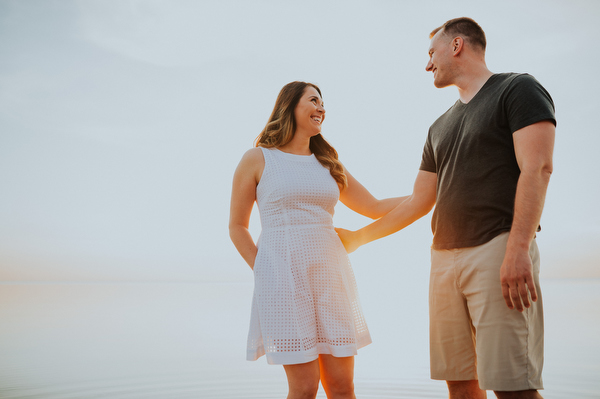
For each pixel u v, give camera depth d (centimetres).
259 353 209
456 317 207
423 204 240
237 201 224
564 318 1273
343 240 255
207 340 884
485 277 190
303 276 208
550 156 179
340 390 205
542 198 177
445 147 216
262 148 228
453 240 204
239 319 1411
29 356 693
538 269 191
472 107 206
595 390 432
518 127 184
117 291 5194
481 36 217
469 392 207
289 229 212
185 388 464
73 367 597
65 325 1211
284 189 214
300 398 198
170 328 1129
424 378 498
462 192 202
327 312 208
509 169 193
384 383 472
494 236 191
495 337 186
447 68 220
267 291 206
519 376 182
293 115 233
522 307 177
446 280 208
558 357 627
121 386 479
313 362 203
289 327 201
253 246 221
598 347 720
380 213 261
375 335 961
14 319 1417
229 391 447
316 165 230
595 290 4312
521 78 191
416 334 977
